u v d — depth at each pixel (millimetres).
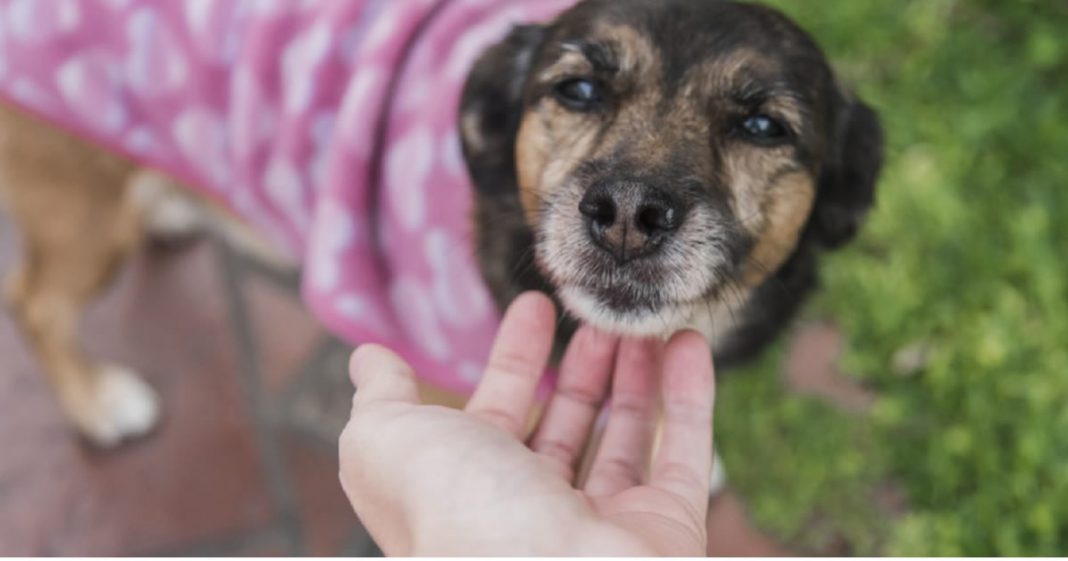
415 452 362
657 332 449
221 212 671
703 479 416
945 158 703
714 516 606
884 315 649
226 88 528
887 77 750
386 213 495
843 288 666
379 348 406
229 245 727
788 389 644
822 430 624
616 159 435
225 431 656
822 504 605
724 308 488
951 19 772
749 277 482
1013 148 708
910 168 697
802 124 457
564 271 446
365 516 381
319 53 503
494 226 500
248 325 695
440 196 493
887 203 680
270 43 514
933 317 646
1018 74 737
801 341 660
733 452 621
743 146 454
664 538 365
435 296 496
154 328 693
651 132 440
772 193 462
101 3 533
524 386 434
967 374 624
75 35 540
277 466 643
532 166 473
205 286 714
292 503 630
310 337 689
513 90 490
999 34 767
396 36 497
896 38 763
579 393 463
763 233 469
